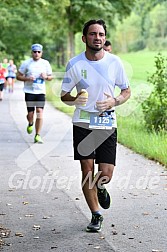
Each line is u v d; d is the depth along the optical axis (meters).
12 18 87.75
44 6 47.31
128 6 62.47
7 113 35.78
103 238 10.51
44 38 94.19
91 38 10.75
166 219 11.74
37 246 10.07
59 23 62.56
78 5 59.25
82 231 10.96
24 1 46.62
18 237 10.60
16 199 13.56
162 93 23.83
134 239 10.44
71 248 9.94
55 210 12.54
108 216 11.99
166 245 10.09
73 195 13.95
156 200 13.35
